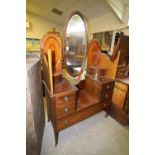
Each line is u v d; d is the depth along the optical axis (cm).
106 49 299
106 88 147
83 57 154
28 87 75
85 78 166
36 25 545
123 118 165
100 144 131
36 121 100
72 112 122
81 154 119
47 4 365
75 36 136
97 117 180
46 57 110
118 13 238
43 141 132
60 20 494
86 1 265
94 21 341
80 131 150
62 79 142
